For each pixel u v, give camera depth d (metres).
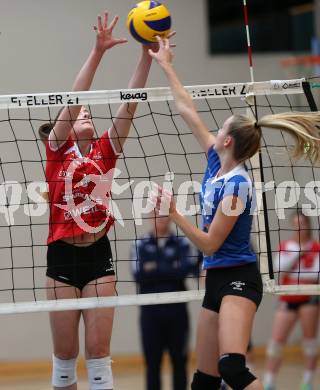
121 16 27.25
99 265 12.74
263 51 29.17
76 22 27.19
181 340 18.31
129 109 13.08
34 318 27.56
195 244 11.54
